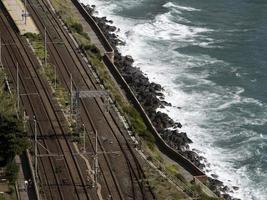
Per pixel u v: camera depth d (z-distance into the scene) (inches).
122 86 7332.7
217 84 7770.7
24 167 5708.7
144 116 6747.1
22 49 7746.1
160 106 7140.8
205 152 6545.3
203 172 6077.8
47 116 6422.2
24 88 6894.7
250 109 7288.4
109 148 6018.7
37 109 6530.5
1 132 5521.7
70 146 5994.1
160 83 7701.8
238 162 6441.9
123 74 7628.0
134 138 6205.7
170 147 6284.5
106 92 6432.1
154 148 6250.0
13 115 6072.8
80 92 6141.7
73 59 7628.0
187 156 6309.1
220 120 7076.8
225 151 6594.5
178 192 5521.7
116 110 6633.9
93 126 6318.9
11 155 5497.1
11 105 6510.8
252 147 6658.5
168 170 5861.2
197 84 7736.2
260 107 7332.7
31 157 5812.0
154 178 5664.4
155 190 5506.9
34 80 7066.9
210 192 5777.6
